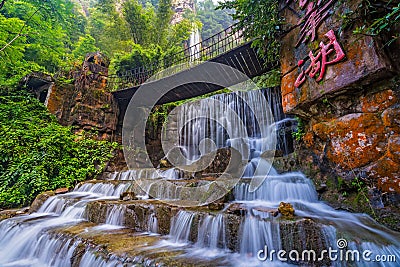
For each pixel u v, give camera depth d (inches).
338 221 107.1
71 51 598.5
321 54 135.0
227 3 206.1
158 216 138.9
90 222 163.9
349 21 117.9
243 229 108.6
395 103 107.7
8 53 351.6
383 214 108.6
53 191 239.1
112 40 582.9
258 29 184.9
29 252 138.6
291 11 166.9
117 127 383.2
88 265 106.7
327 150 142.8
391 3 107.7
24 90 346.6
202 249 111.7
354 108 126.6
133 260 97.4
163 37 553.6
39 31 442.0
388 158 108.6
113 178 304.2
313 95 141.3
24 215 189.5
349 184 128.3
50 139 274.8
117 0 650.2
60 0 525.0
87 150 318.3
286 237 99.4
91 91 365.4
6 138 257.1
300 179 166.7
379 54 106.0
